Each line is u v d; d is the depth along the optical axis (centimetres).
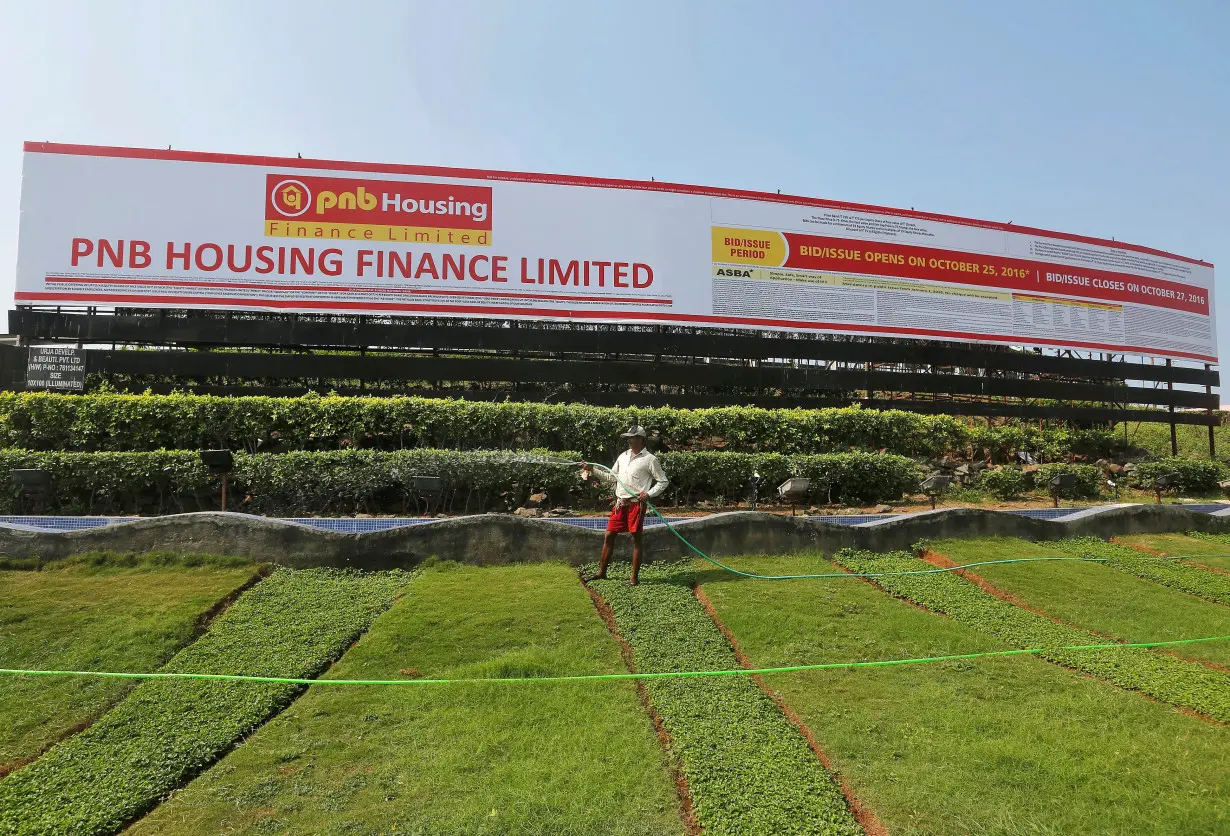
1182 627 611
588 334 1291
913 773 368
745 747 388
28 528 679
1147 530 975
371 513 895
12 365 1102
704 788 349
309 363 1196
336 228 1216
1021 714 440
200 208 1183
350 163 1233
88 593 590
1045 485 1193
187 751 370
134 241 1162
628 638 545
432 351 1291
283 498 865
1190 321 1700
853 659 521
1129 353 1612
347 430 1003
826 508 1021
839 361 1410
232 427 975
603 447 1063
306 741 384
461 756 371
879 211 1451
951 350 1480
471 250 1254
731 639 561
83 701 420
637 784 352
